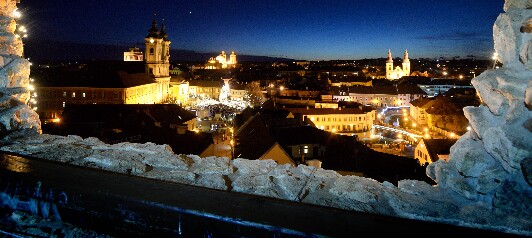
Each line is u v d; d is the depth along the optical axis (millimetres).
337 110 81875
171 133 32938
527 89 3604
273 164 5207
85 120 52938
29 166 4484
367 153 32062
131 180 4082
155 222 3504
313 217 3301
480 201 3916
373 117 84875
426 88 154875
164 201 3512
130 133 30328
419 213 3643
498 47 4336
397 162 30422
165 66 116812
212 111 93125
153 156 5270
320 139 34438
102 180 4039
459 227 3260
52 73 86688
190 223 3375
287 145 33188
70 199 3859
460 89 119875
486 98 4230
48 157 5043
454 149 4734
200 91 145125
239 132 35688
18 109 6645
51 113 82750
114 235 3678
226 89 138875
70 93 83125
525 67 3873
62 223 3928
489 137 3992
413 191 4242
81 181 3979
